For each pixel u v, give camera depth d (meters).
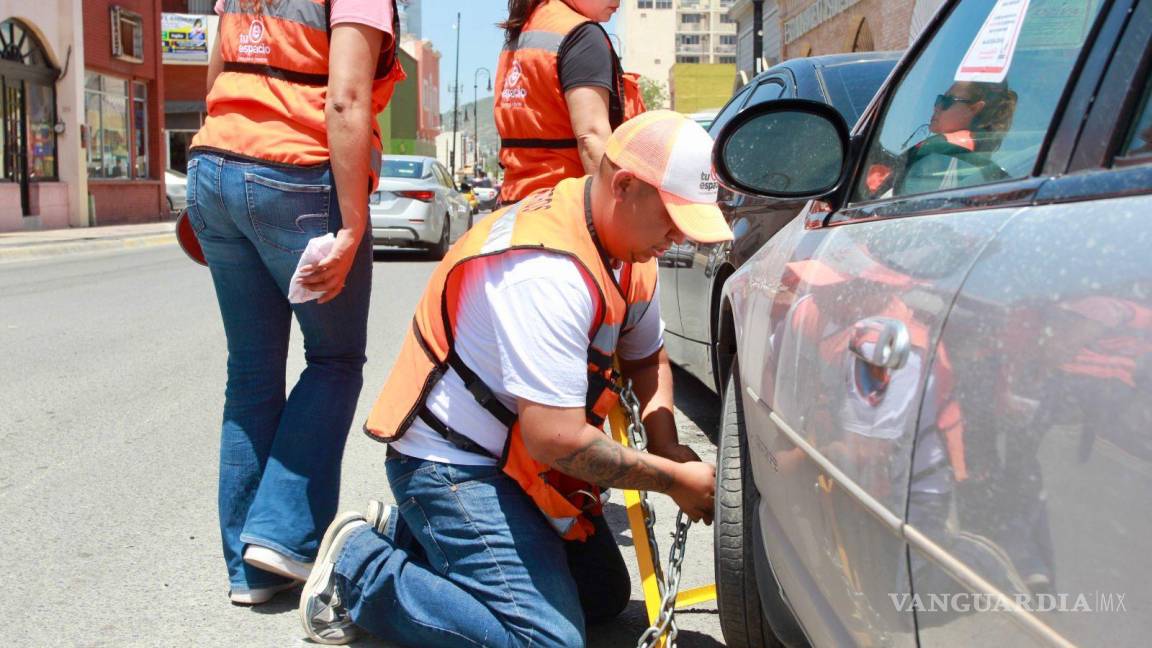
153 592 3.21
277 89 2.91
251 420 3.14
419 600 2.56
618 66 3.29
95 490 4.21
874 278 1.76
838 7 24.31
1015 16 1.83
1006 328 1.28
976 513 1.27
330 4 2.89
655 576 2.62
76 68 23.14
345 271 2.88
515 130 3.35
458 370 2.47
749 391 2.47
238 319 3.12
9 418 5.42
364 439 5.07
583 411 2.32
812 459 1.84
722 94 56.03
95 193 24.62
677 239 2.33
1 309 9.80
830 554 1.78
